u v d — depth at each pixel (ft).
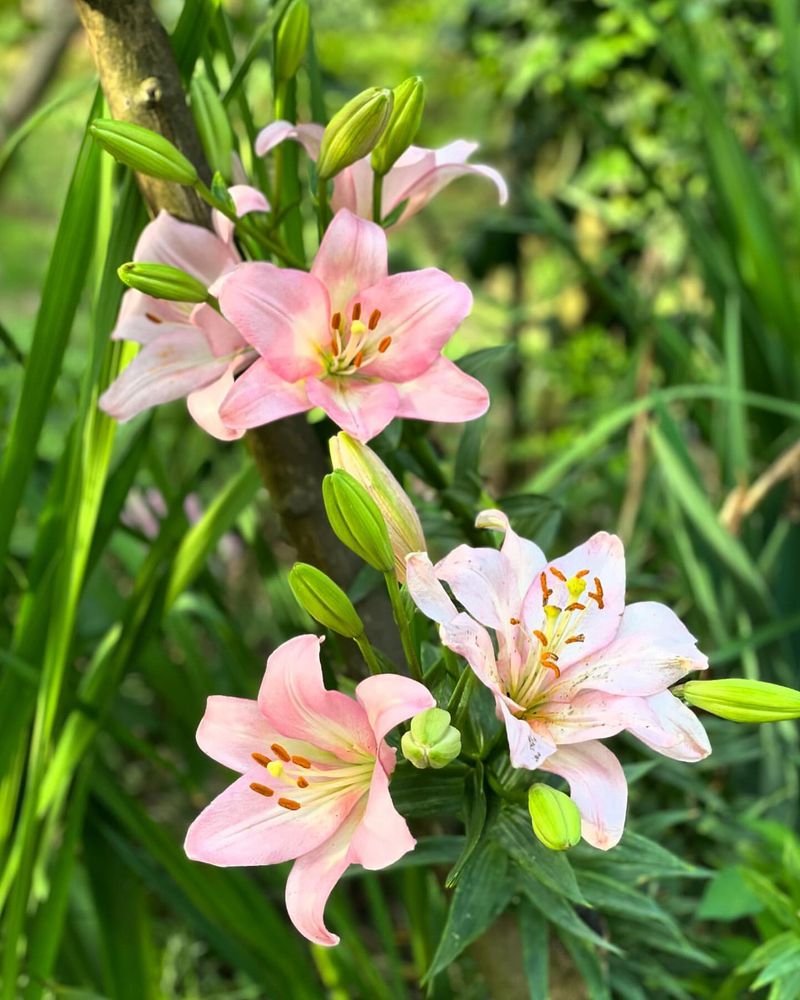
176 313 1.94
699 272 4.44
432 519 2.28
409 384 1.72
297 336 1.66
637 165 4.18
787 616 3.21
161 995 2.85
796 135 4.00
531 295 6.04
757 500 3.14
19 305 6.56
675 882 2.90
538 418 6.05
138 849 2.98
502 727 1.65
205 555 2.46
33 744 2.33
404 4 5.83
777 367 3.96
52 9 5.53
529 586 1.62
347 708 1.48
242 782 1.57
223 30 2.25
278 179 1.94
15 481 2.24
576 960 2.07
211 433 1.77
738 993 2.59
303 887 1.52
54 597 2.30
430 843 2.10
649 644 1.58
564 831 1.40
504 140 5.91
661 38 4.00
